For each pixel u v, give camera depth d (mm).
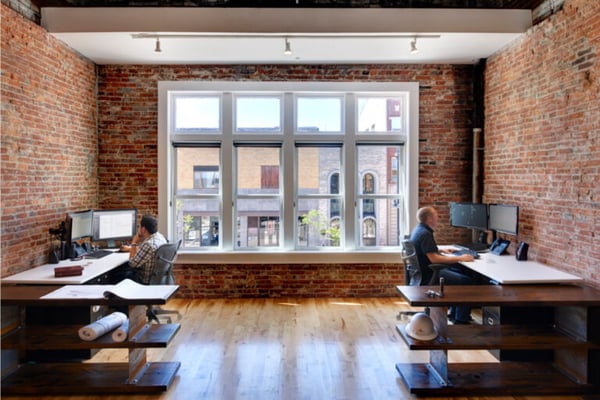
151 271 3789
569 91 3381
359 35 4062
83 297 2750
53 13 3877
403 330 2928
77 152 4469
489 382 2820
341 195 5129
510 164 4328
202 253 4941
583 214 3225
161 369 3020
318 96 5129
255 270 5031
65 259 3934
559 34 3502
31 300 2697
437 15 3988
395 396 2744
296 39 4148
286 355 3367
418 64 5027
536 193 3865
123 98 4961
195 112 5105
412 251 3805
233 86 4965
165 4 4402
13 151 3389
